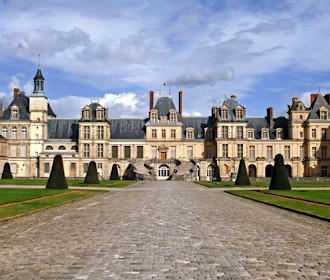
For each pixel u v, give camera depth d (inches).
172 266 434.3
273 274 405.4
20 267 430.3
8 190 1627.7
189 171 3403.1
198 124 3892.7
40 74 3683.6
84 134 3585.1
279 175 1836.9
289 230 673.6
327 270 421.1
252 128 3742.6
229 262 451.8
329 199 1254.9
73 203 1157.7
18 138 3604.8
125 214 879.1
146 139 3735.2
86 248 522.6
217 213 910.4
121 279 387.9
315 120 3602.4
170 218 808.9
